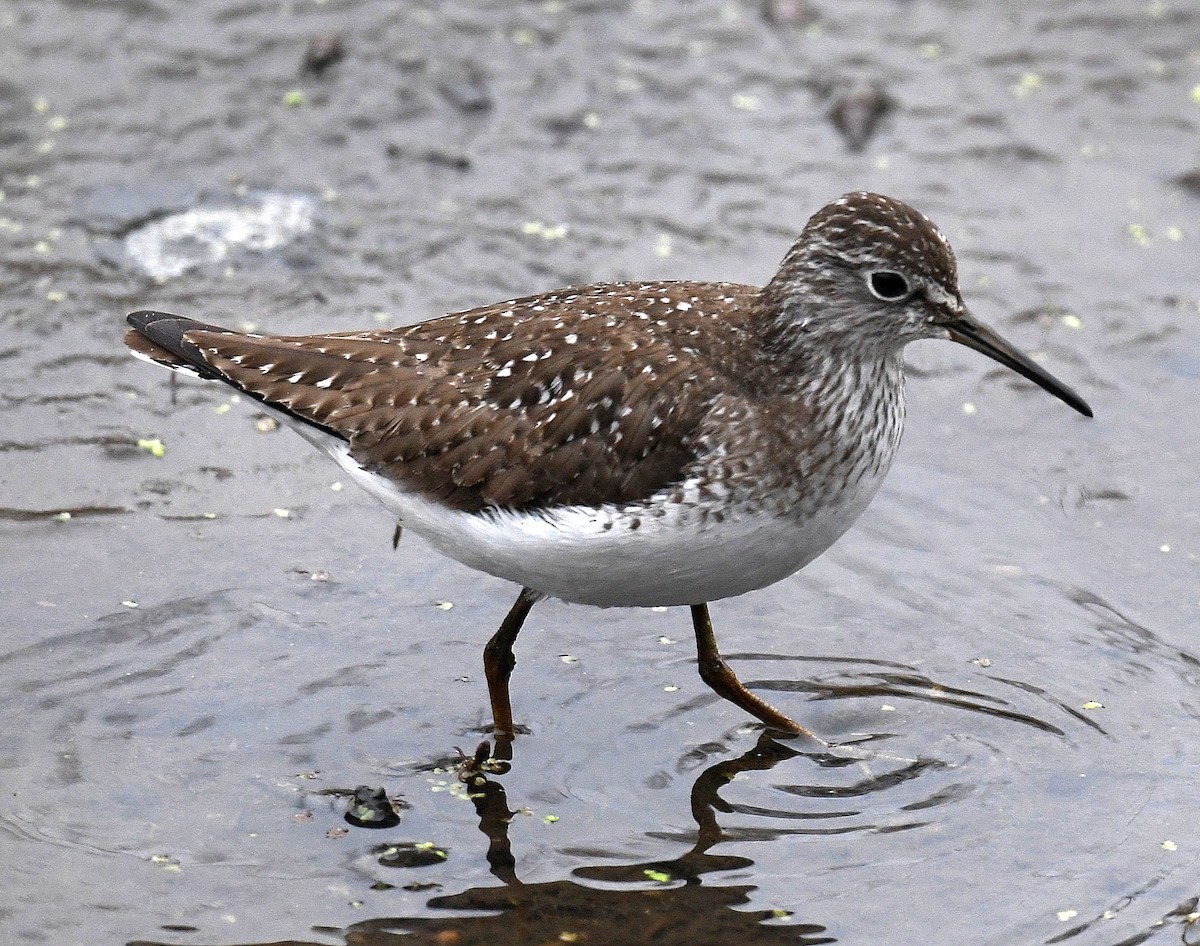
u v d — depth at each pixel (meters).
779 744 11.60
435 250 16.61
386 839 10.57
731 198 17.56
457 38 19.77
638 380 10.85
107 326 15.35
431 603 12.77
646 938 9.90
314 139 18.05
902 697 12.01
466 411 11.02
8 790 10.75
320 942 9.77
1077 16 20.69
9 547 12.84
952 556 13.40
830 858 10.57
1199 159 18.20
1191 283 16.55
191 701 11.62
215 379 11.74
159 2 20.08
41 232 16.44
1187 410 14.99
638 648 12.52
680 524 10.58
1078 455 14.52
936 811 10.99
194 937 9.74
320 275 16.17
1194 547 13.43
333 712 11.63
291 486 13.84
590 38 19.98
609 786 11.17
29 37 19.27
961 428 14.85
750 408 10.75
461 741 11.49
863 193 11.07
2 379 14.62
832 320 10.82
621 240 16.86
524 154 18.12
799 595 13.05
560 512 10.71
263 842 10.49
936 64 19.80
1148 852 10.55
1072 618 12.70
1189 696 11.92
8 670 11.71
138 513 13.35
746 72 19.56
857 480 11.00
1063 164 18.20
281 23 19.83
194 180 17.30
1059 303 16.23
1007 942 9.88
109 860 10.27
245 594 12.62
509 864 10.43
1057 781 11.20
